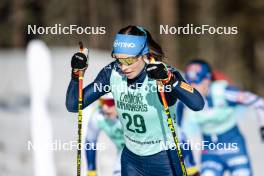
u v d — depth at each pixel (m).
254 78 68.75
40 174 20.81
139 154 12.12
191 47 66.19
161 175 12.10
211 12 68.56
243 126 26.67
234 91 18.83
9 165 23.78
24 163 23.81
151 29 63.84
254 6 67.69
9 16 68.50
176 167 12.01
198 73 18.52
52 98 30.12
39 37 62.22
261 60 70.31
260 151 24.02
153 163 12.05
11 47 68.38
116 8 65.88
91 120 16.00
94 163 15.89
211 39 67.19
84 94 11.98
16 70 39.31
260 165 22.52
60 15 64.56
